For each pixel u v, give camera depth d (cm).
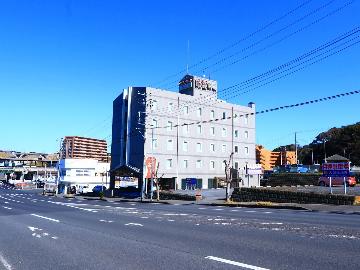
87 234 1388
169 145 6500
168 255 926
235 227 1455
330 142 10925
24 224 1814
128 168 5759
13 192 8706
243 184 7331
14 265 870
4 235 1408
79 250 1045
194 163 6806
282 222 1603
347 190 3628
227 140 7362
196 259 866
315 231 1277
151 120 6278
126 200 4688
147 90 6347
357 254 873
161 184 6322
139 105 6372
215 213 2227
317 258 837
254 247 995
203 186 6869
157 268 790
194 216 2033
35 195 7062
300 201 3052
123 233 1382
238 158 7475
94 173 9169
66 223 1828
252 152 7744
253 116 7869
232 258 862
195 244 1077
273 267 761
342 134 10519
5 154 15375
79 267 830
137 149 6262
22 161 15412
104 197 5597
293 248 963
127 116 6475
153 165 5106
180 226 1555
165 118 6494
